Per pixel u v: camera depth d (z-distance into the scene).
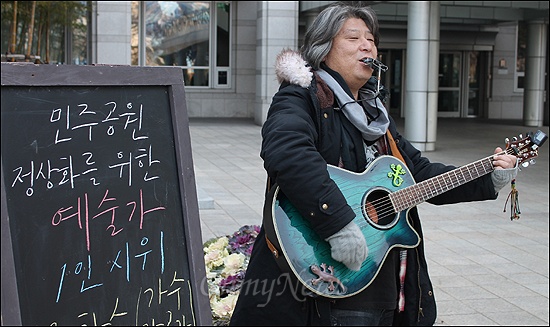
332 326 3.11
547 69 24.09
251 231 4.73
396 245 3.13
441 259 6.87
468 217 8.80
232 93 24.75
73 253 2.53
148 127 2.73
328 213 2.84
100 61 21.61
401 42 25.88
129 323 2.61
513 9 22.06
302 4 22.02
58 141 2.53
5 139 2.42
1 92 2.42
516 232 8.04
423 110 15.49
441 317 5.28
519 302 5.65
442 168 3.49
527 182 11.66
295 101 3.06
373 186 3.15
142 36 23.98
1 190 2.31
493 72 26.64
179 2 24.17
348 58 3.18
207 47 24.55
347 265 2.93
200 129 20.16
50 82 2.51
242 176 11.77
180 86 2.79
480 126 22.64
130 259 2.64
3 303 2.28
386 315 3.22
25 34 20.44
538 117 22.75
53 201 2.50
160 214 2.71
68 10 18.69
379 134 3.21
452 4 18.27
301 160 2.86
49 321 2.45
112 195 2.63
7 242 2.31
